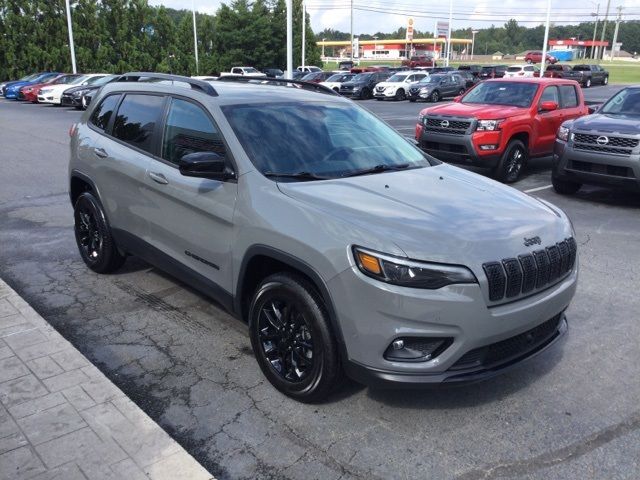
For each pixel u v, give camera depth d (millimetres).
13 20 41875
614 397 3674
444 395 3672
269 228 3453
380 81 36562
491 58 126562
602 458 3102
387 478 2941
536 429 3344
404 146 4746
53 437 3105
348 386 3742
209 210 3918
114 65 45719
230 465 3025
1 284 5176
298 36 58062
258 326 3658
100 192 5188
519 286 3203
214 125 4086
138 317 4715
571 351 4266
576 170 8961
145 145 4715
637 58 138000
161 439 3102
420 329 2998
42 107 27328
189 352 4168
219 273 3963
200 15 56219
